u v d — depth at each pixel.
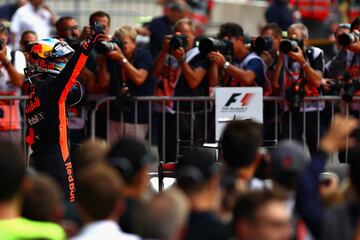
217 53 23.44
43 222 11.91
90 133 23.98
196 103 24.00
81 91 19.98
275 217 11.23
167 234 11.09
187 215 11.91
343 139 12.80
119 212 11.70
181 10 28.64
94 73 24.12
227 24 24.28
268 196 11.38
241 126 13.66
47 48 19.61
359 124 16.72
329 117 24.38
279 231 11.28
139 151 12.77
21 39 25.86
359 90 23.53
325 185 13.71
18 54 24.08
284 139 24.11
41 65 19.64
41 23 31.81
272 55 24.17
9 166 11.27
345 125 12.74
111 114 24.19
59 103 19.23
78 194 11.53
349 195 12.96
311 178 12.58
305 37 24.67
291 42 22.86
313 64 23.78
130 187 12.73
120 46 23.78
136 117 24.08
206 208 12.04
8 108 23.75
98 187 11.29
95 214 11.34
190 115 24.00
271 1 35.34
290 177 13.02
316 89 23.94
